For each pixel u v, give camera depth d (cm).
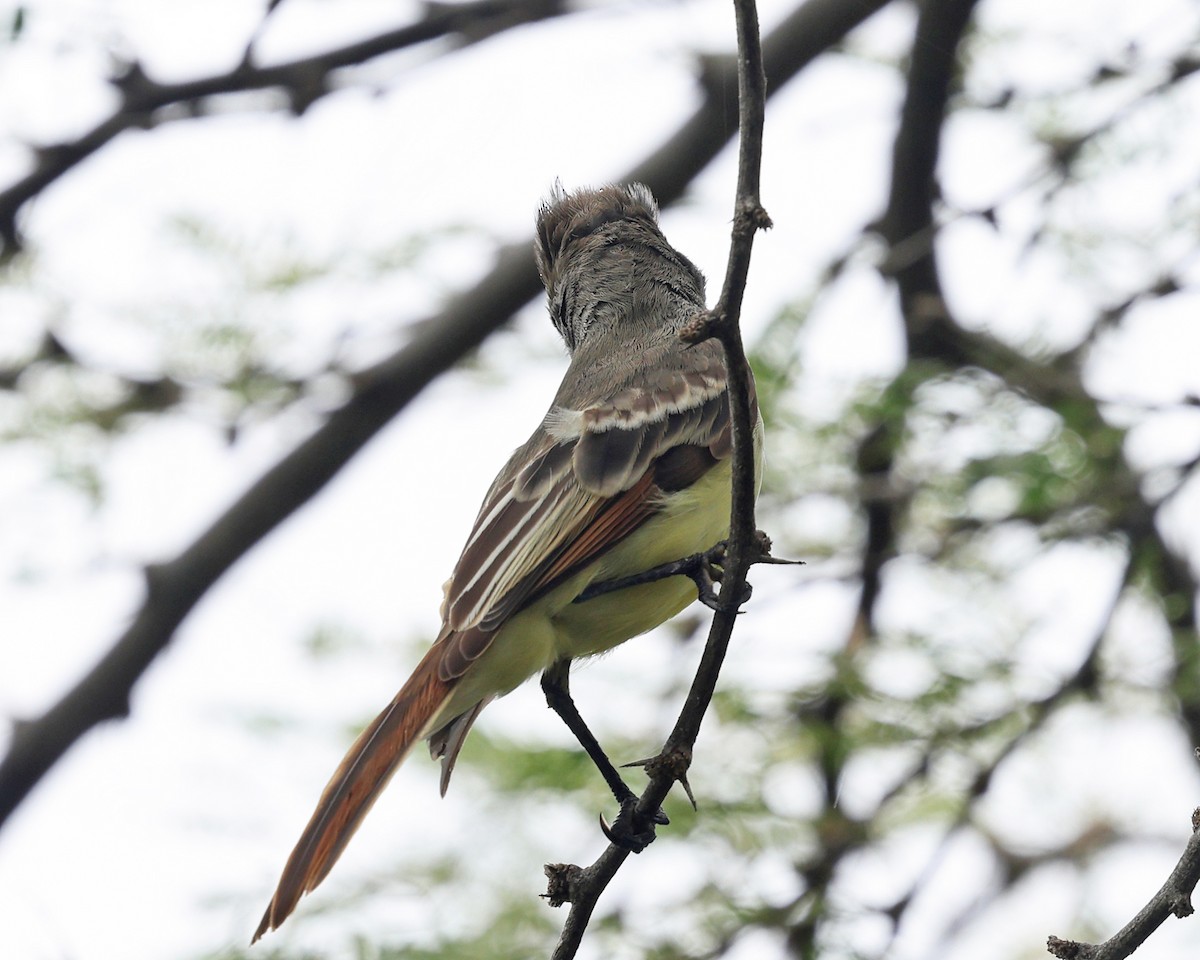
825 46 1272
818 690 1209
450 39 1241
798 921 1148
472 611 830
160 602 1287
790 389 1245
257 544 1296
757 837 1169
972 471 1232
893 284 1345
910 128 1306
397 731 787
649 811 739
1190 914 636
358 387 1266
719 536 880
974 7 1220
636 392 901
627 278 1035
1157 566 1267
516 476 876
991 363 1298
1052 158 1259
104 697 1299
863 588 1252
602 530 856
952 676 1218
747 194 657
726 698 1205
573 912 750
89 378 1229
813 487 1256
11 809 1309
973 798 1199
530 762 1165
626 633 877
